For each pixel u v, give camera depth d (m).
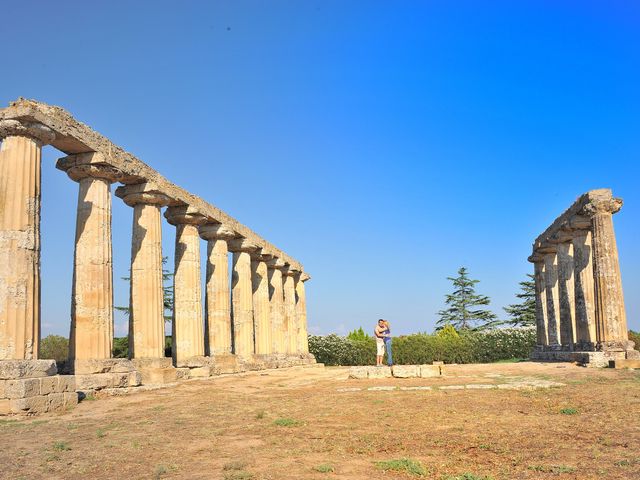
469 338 56.72
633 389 17.64
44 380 16.73
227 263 34.31
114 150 22.75
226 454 10.60
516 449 10.25
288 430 13.02
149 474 9.22
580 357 28.45
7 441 12.34
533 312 74.75
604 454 9.65
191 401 19.02
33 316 17.61
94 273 21.39
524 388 18.91
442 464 9.34
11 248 17.39
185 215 29.69
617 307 27.72
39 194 18.48
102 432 13.23
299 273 53.06
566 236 34.69
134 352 24.89
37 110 18.34
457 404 16.05
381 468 9.09
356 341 58.25
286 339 48.31
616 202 28.33
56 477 9.26
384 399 17.72
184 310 29.33
